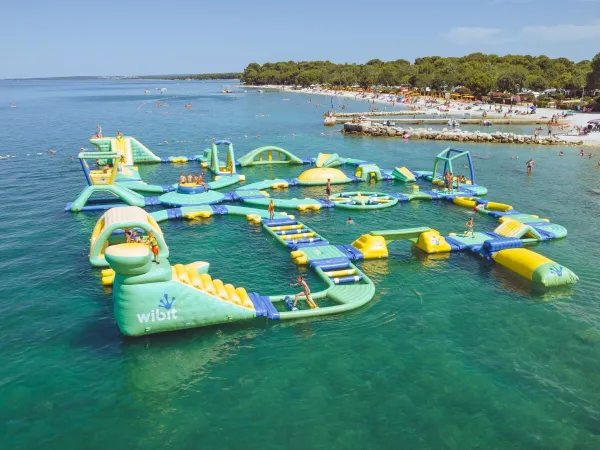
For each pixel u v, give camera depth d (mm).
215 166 49719
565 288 23562
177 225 33000
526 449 13383
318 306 21375
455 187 43625
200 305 18906
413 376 16547
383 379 16375
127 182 43750
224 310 19312
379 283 23984
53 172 49625
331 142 76188
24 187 43062
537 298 22453
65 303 21531
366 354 17859
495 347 18359
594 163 57906
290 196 42000
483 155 64188
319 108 146000
